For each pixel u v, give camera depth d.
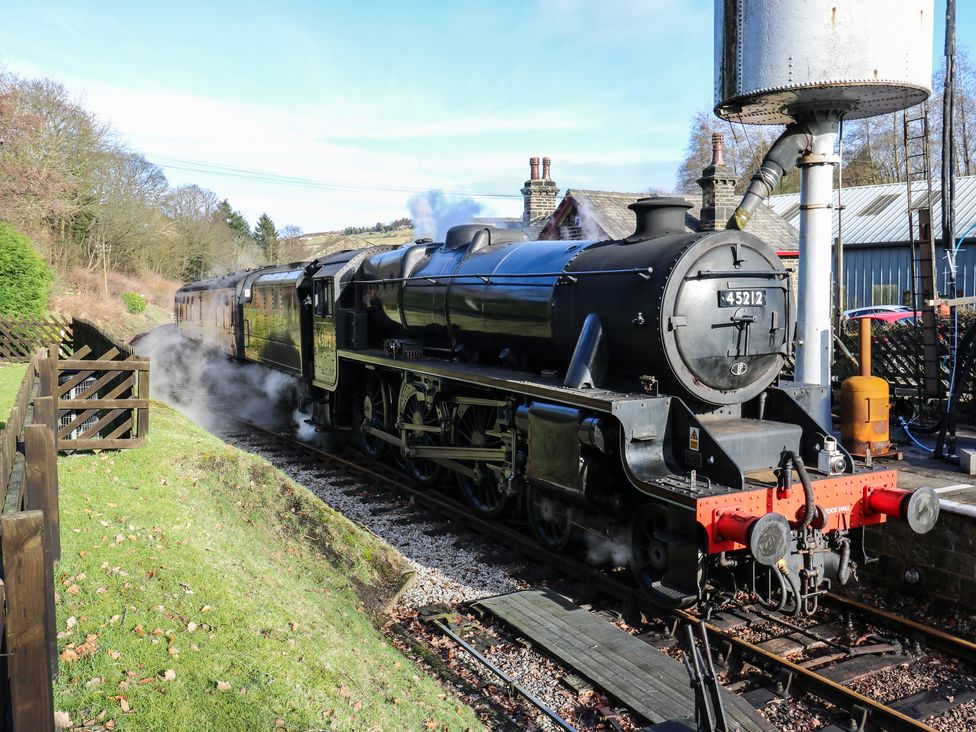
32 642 2.64
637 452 5.85
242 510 7.69
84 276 34.88
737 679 5.09
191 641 4.37
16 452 4.96
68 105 34.62
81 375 8.59
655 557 5.86
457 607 6.19
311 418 12.93
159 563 5.34
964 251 19.58
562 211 18.89
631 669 5.00
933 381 8.97
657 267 6.04
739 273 6.18
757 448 6.04
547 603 6.05
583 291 6.73
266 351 15.33
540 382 6.91
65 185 29.11
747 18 7.84
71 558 5.28
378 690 4.45
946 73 10.30
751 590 5.58
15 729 2.66
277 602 5.19
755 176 8.18
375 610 6.04
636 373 6.35
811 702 4.82
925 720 4.60
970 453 7.68
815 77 7.52
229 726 3.63
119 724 3.56
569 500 6.77
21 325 18.06
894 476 5.87
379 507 8.76
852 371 11.51
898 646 5.43
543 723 4.57
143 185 40.88
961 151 35.34
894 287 21.33
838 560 5.96
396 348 9.61
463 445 8.73
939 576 6.25
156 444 8.62
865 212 23.09
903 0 7.46
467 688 4.91
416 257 9.87
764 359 6.43
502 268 7.96
